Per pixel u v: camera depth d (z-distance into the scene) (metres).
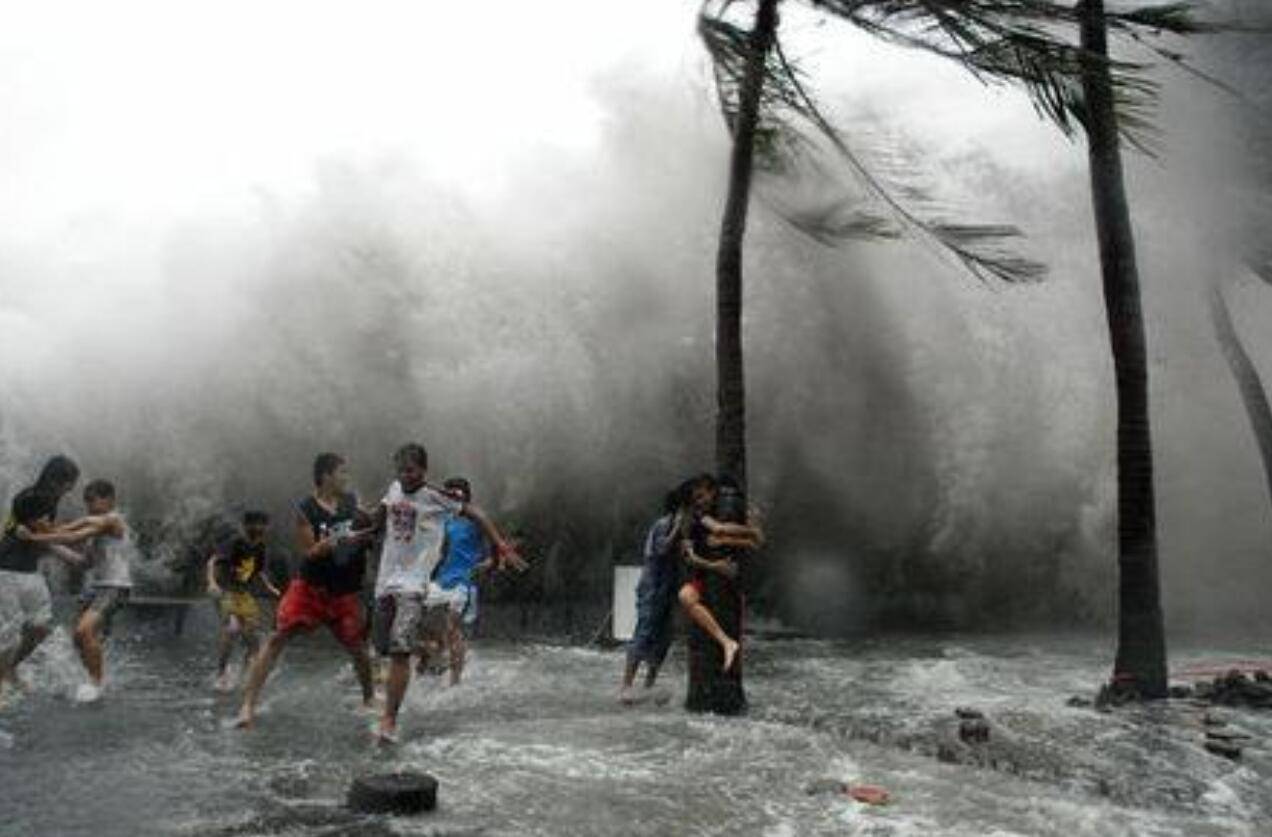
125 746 5.86
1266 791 5.68
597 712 7.45
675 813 4.96
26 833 4.32
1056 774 5.83
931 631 14.35
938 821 4.93
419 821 4.69
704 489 7.80
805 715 7.29
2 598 7.00
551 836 4.57
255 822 4.57
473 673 9.05
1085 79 7.15
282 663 9.17
